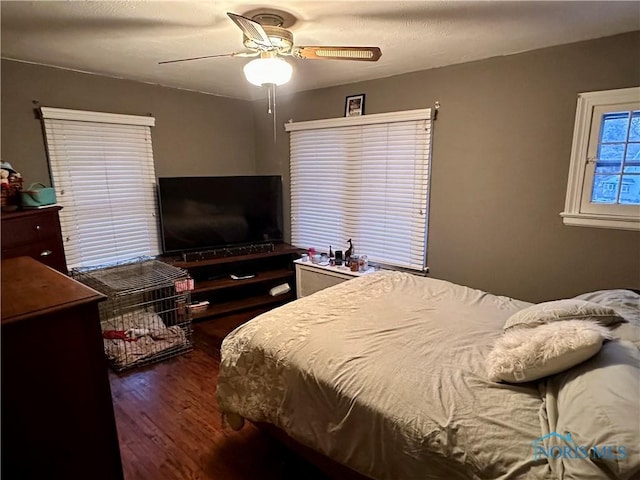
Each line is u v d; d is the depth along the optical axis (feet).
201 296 13.05
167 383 8.62
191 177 12.13
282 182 14.24
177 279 10.57
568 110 8.17
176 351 10.14
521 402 4.22
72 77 10.00
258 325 6.46
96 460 4.05
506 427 3.88
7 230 7.34
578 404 3.62
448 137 10.03
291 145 13.66
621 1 5.98
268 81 6.97
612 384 3.60
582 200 8.29
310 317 6.64
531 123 8.68
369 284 8.62
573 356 4.18
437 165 10.37
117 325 10.36
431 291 8.11
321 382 5.08
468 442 3.84
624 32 7.32
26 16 6.43
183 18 6.57
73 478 3.91
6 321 3.22
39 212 7.80
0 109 8.25
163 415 7.45
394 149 11.12
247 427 7.14
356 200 12.29
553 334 4.46
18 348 3.38
